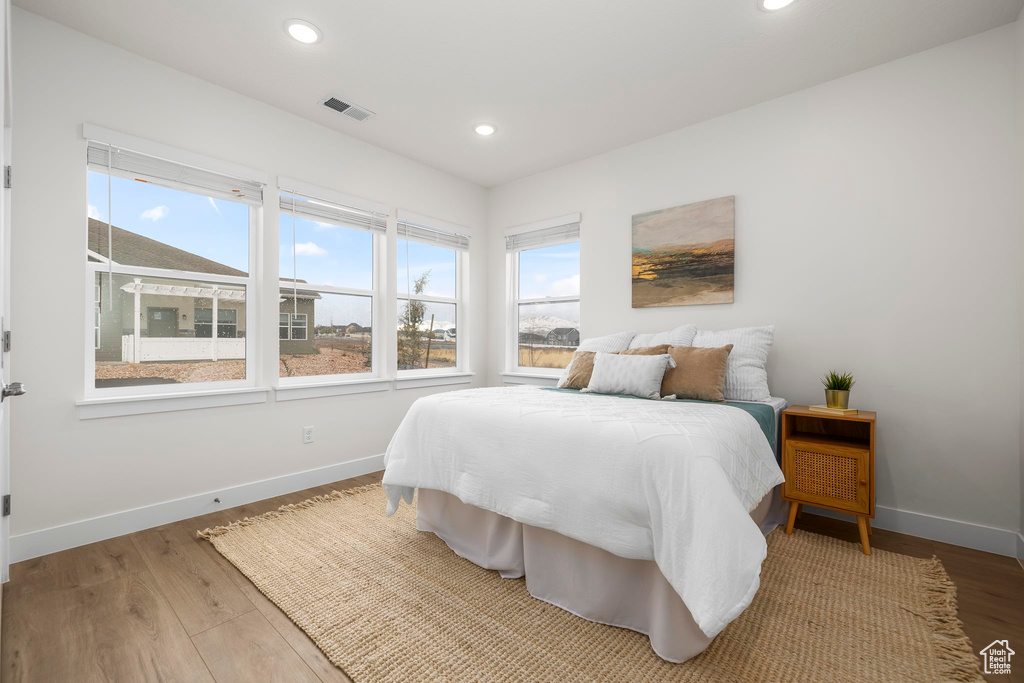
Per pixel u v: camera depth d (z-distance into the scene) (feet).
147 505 8.03
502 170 13.28
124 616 5.53
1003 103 7.27
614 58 8.11
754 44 7.72
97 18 7.10
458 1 6.77
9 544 6.68
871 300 8.36
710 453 4.78
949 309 7.69
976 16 7.06
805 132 9.04
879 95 8.30
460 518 7.16
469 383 14.14
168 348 8.55
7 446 6.29
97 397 7.73
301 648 5.01
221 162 8.93
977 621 5.44
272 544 7.41
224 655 4.88
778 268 9.34
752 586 4.10
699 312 10.43
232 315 9.37
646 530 4.86
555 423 5.83
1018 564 6.86
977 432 7.47
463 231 13.93
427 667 4.69
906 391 8.04
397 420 12.13
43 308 7.06
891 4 6.79
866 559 6.97
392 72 8.55
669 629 4.74
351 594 5.99
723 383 8.36
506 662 4.76
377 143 11.50
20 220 6.86
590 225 12.28
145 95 8.07
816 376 8.90
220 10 6.93
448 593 6.02
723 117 10.07
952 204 7.66
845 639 5.05
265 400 9.54
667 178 10.88
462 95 9.32
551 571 5.82
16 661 4.74
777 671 4.57
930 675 4.50
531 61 8.22
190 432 8.55
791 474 7.88
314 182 10.41
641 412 6.27
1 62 3.78
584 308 12.38
